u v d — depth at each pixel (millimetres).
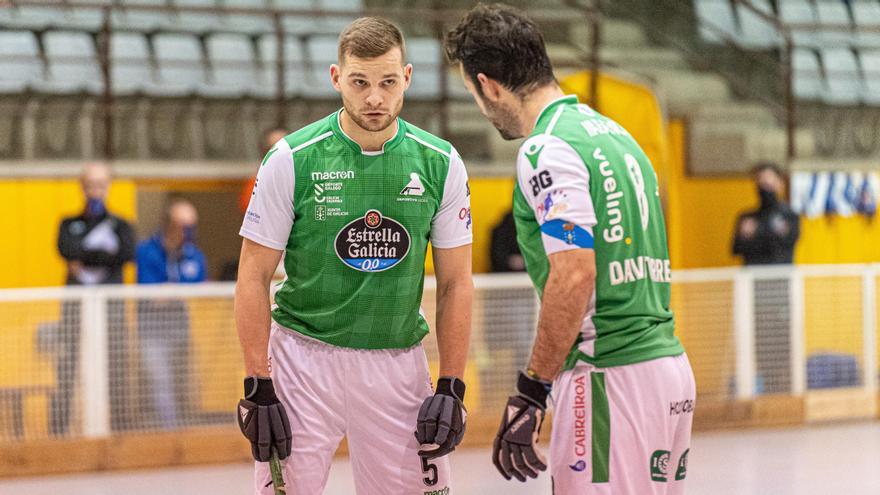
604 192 5895
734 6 23703
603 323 5914
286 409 6590
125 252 14453
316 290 6527
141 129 18328
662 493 6035
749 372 15500
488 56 6105
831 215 20812
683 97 21406
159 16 20531
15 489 12383
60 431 13055
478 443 14305
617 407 5906
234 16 20938
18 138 17688
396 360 6691
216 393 13531
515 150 19406
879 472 12992
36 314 12898
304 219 6406
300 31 20844
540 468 5879
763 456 13930
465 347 6715
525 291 14336
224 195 19141
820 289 15852
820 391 15914
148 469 13305
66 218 14414
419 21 21094
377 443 6715
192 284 13414
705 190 20328
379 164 6414
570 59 19359
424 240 6590
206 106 18781
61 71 18859
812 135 22203
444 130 19062
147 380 13281
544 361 5793
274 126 19078
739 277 15398
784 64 22312
